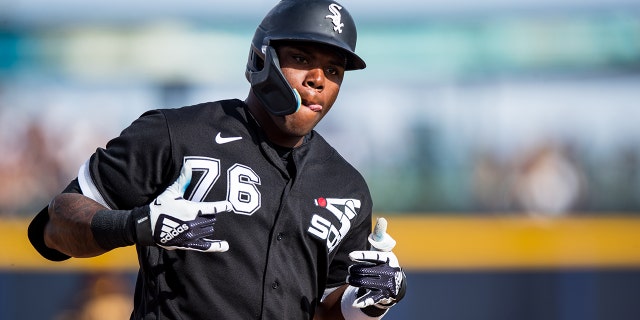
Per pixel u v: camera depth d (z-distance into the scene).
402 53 30.47
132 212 9.99
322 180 11.48
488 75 30.47
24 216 29.97
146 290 10.95
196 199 10.69
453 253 29.75
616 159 29.97
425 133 30.31
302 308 11.19
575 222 29.72
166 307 10.67
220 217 10.66
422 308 29.83
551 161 30.03
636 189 29.91
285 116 10.95
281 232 10.96
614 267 29.66
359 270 11.12
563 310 29.72
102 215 10.19
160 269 10.73
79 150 30.52
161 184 10.84
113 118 30.78
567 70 30.33
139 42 30.89
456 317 29.84
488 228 29.67
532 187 30.00
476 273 29.89
